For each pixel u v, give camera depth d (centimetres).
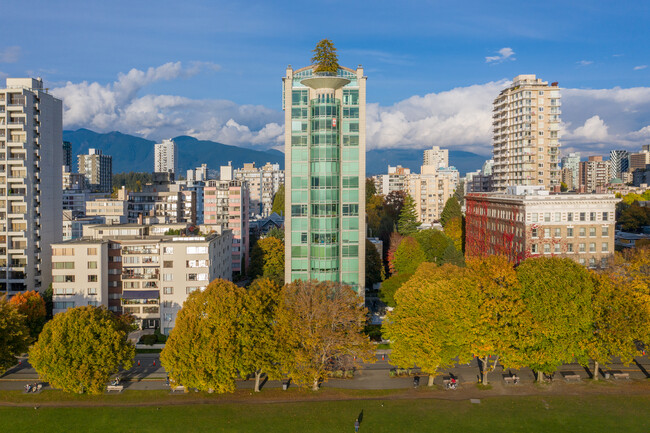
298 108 10462
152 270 11088
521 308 7362
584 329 7394
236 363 7019
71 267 10581
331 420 6762
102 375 7181
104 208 19125
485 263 8275
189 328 7231
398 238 16188
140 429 6581
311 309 7738
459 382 7962
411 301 7919
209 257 10612
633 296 7462
